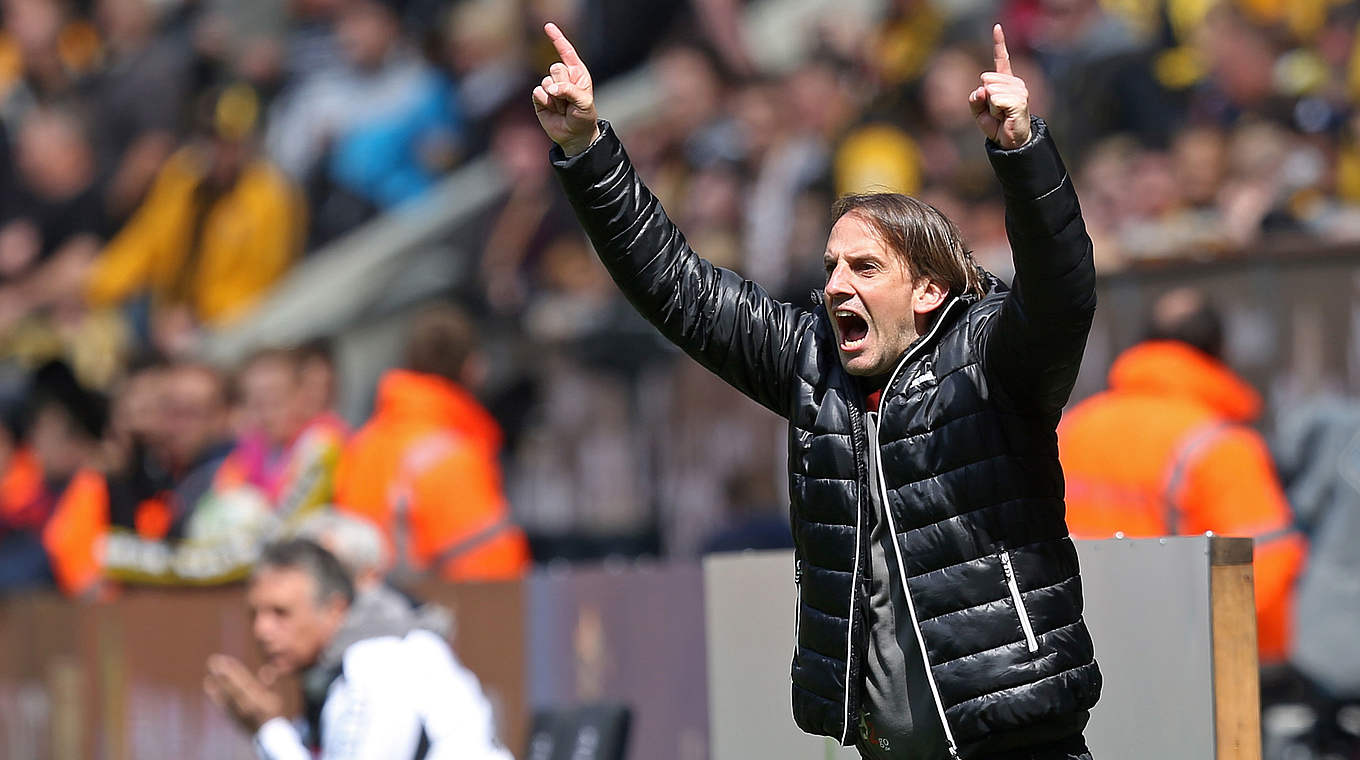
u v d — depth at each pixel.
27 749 23.20
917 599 9.88
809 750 13.59
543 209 35.12
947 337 10.10
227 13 44.16
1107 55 29.41
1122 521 16.78
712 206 31.72
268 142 40.66
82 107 43.53
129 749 21.28
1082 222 9.37
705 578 17.16
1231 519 16.33
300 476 20.42
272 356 24.05
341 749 14.31
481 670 18.55
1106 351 19.92
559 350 30.64
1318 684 16.91
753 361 10.79
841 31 33.41
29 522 27.38
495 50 38.75
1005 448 9.91
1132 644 12.10
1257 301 19.22
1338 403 17.89
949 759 10.12
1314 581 17.06
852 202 10.31
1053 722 9.78
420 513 19.31
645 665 17.80
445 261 36.44
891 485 9.99
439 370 19.97
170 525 21.77
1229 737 11.66
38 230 42.56
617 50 37.62
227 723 19.86
